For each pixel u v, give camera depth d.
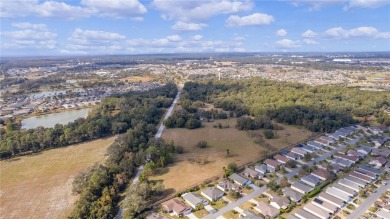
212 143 183.62
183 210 107.19
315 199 113.62
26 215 112.75
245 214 104.31
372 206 110.06
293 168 146.12
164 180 134.38
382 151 161.38
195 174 139.50
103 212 103.00
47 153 177.50
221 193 119.06
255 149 171.50
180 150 166.62
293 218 101.06
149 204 113.12
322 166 147.00
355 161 150.38
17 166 159.25
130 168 140.25
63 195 126.69
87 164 158.75
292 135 198.25
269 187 125.06
